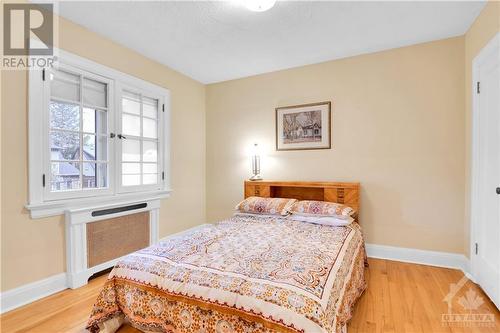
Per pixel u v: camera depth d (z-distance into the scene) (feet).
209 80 12.97
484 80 7.13
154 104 10.75
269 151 11.87
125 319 5.56
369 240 9.88
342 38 8.69
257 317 3.88
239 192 12.71
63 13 7.22
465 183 8.47
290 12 7.16
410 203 9.27
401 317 5.87
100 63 8.46
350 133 10.18
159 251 5.89
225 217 13.08
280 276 4.47
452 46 8.64
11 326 5.64
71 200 7.54
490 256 6.70
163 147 11.05
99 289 7.39
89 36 8.14
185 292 4.56
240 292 4.15
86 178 8.19
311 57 10.23
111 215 8.57
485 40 6.90
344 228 7.98
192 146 12.67
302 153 11.12
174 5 6.88
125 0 6.65
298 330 3.59
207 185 13.44
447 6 6.89
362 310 6.16
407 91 9.27
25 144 6.63
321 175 10.75
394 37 8.63
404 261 9.32
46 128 7.05
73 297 6.90
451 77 8.66
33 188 6.75
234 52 9.79
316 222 8.66
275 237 7.00
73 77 7.83
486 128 7.02
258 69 11.51
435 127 8.89
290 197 11.19
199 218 13.10
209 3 6.80
